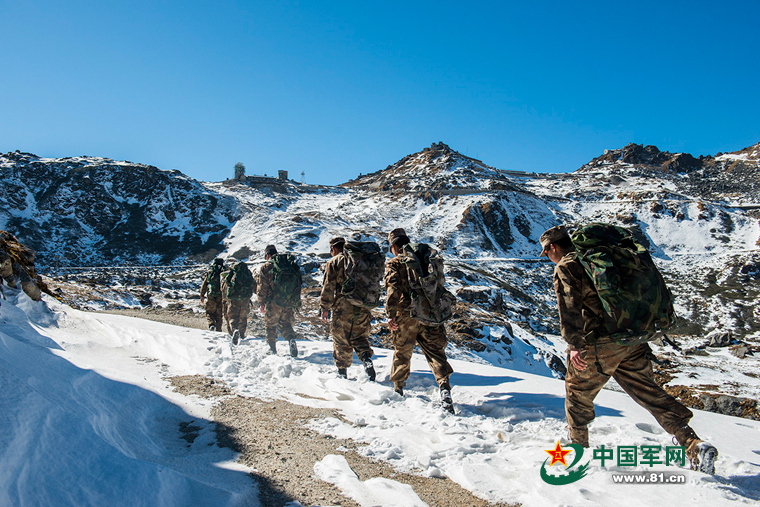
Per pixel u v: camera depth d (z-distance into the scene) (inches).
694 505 95.5
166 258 2674.7
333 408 180.7
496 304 1186.0
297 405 183.6
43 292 361.7
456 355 593.3
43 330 256.1
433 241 3004.4
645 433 139.5
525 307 1782.7
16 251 346.3
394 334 189.6
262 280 285.6
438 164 5767.7
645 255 111.0
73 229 2942.9
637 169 7052.2
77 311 336.5
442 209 3612.2
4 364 103.9
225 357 260.1
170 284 1275.8
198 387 200.4
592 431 144.5
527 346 744.3
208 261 2578.7
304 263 1873.8
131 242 2886.3
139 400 161.2
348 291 215.5
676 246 3083.2
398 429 152.8
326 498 104.6
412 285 178.1
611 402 181.6
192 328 395.2
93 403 128.7
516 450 134.5
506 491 108.6
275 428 154.9
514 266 2544.3
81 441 88.4
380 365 252.7
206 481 107.9
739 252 2792.8
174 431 149.1
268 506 99.1
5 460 68.5
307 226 3041.3
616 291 108.4
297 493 106.8
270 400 189.9
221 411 171.0
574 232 118.7
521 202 3828.7
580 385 124.9
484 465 122.9
